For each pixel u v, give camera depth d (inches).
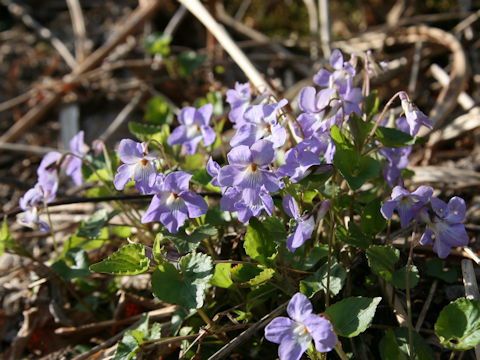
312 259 7.2
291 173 6.3
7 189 12.9
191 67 14.7
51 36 18.1
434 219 6.4
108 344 8.2
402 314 7.3
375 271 6.8
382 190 8.7
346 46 14.4
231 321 7.7
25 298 9.9
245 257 8.2
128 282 9.4
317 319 5.4
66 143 14.4
